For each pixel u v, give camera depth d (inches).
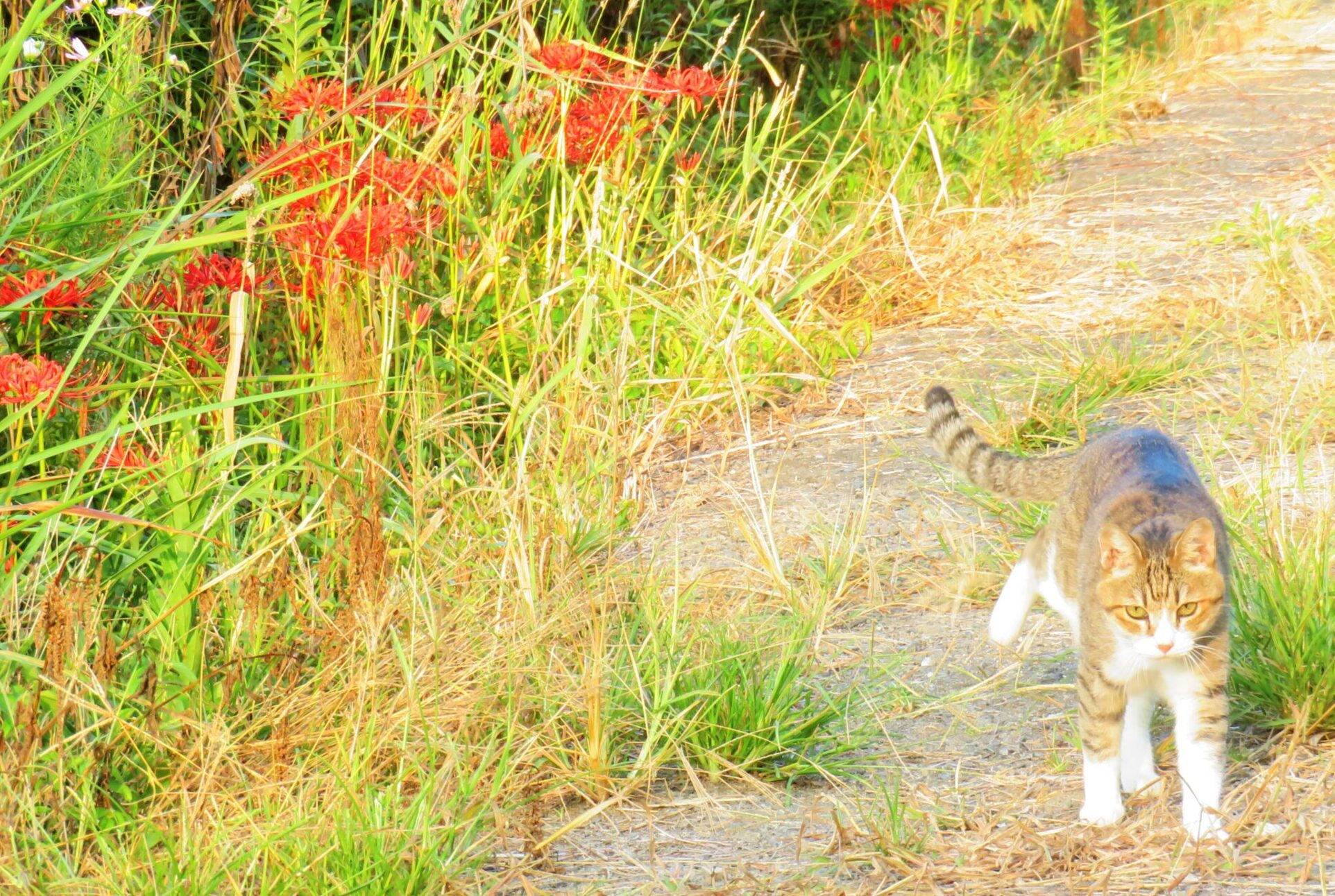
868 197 435.8
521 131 335.6
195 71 325.7
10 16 294.2
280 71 322.3
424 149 308.8
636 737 214.2
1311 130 509.4
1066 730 208.4
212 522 217.2
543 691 213.9
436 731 204.8
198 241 221.5
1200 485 203.8
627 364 325.7
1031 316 368.8
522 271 320.8
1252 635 205.3
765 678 219.0
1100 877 169.8
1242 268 376.5
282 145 288.0
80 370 254.8
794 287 361.1
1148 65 619.5
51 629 189.8
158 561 232.5
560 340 310.8
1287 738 197.0
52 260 245.3
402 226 259.3
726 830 190.7
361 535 226.8
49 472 246.2
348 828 175.2
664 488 306.5
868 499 272.7
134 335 269.1
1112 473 208.1
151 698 193.9
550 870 181.5
